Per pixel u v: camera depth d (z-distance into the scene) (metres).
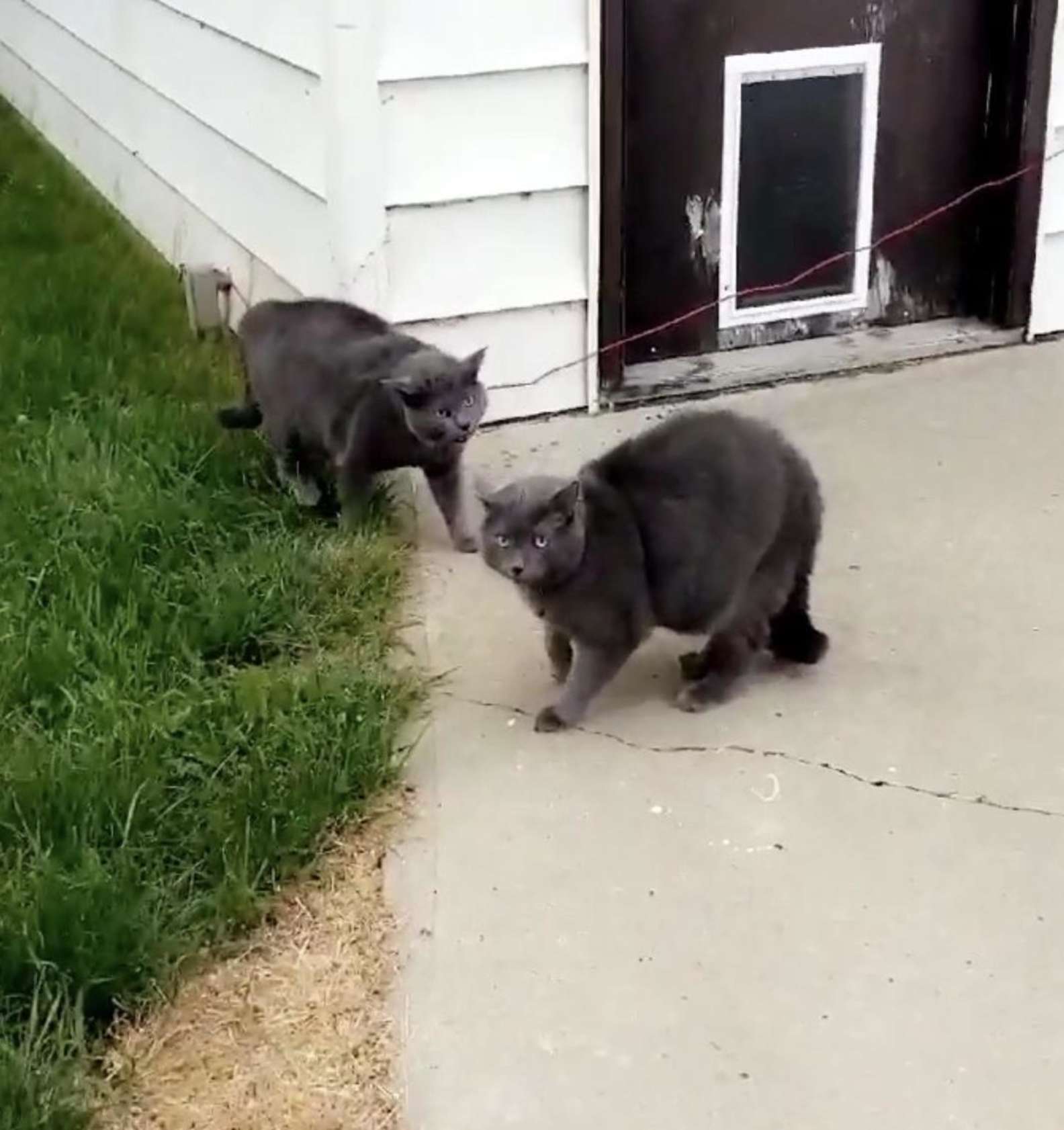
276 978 1.57
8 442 2.57
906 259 2.95
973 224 2.95
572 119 2.59
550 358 2.71
